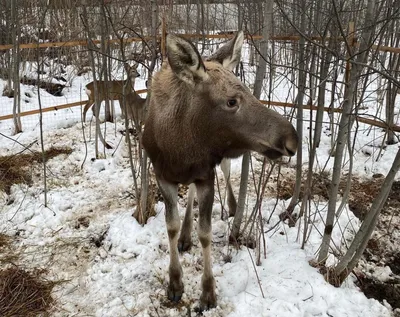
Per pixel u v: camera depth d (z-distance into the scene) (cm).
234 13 1276
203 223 311
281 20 852
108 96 743
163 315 317
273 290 322
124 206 476
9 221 452
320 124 449
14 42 682
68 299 339
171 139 287
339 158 307
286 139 248
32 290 349
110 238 412
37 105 885
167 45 246
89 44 583
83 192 510
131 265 370
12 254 397
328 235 334
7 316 319
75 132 709
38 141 666
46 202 475
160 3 1040
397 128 431
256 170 552
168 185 315
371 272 368
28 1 1043
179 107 279
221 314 311
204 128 274
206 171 299
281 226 414
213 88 263
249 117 259
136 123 402
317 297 314
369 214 294
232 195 439
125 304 326
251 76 877
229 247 389
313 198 475
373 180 532
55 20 1098
